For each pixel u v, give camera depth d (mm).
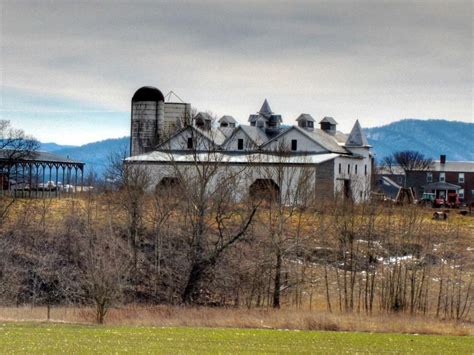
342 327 113562
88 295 138375
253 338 94562
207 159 183125
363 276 158375
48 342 83562
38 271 153250
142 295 150250
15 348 78812
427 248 166500
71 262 161500
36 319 112875
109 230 165250
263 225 160750
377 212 193500
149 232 175000
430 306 144000
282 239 152000
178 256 161500
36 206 198750
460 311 139875
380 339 98250
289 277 151500
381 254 167625
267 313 128500
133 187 193250
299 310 136000
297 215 186375
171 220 176750
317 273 161250
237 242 156750
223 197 165375
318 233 172250
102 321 112438
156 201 178000
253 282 148625
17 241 168250
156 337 91625
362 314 132750
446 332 112438
